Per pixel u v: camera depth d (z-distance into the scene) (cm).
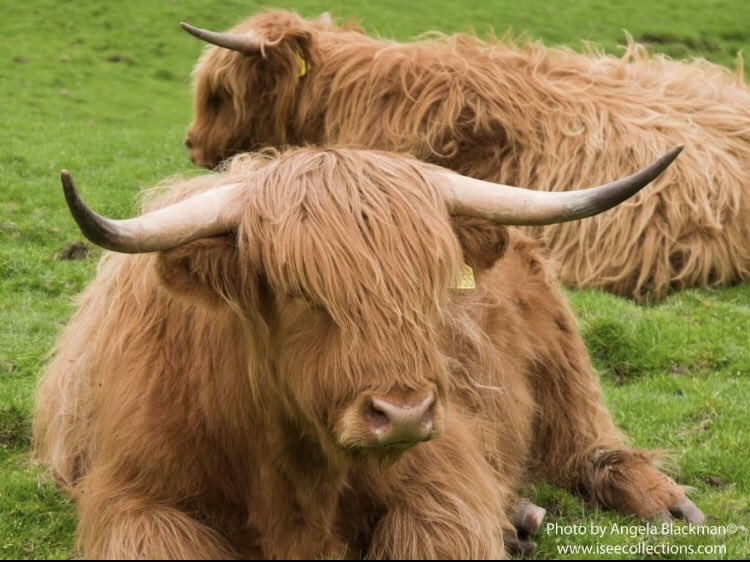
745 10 6338
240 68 2006
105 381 848
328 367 682
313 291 680
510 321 1016
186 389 789
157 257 693
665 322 1585
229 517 798
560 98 1941
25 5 5500
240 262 708
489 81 1911
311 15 5694
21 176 2462
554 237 1869
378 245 685
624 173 1878
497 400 970
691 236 1880
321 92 1978
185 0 5778
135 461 785
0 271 1695
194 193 848
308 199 698
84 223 629
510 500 948
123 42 5169
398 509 803
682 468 1105
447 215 729
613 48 5612
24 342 1387
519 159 1894
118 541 742
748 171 1984
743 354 1502
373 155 736
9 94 4109
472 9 6050
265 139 2055
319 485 767
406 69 1919
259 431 771
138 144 3058
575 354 1098
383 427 662
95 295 973
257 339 731
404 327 680
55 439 967
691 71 2202
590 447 1067
